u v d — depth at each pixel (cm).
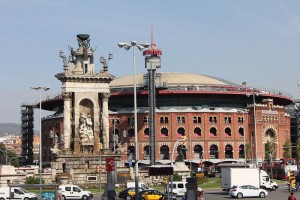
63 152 12600
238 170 10094
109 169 6994
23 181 11519
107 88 13138
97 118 13025
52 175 11956
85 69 13050
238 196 9044
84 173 12269
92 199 8969
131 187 8719
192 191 5562
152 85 18525
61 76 12850
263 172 11256
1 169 11431
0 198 7438
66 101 12850
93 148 12925
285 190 11156
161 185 12231
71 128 12925
